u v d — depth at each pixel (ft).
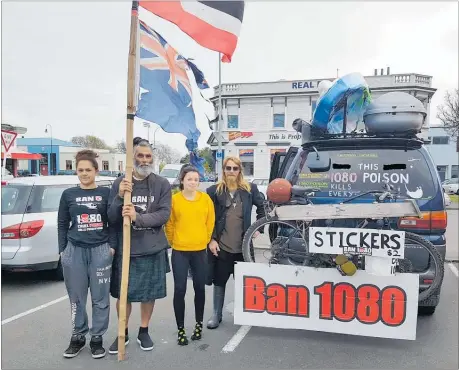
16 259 18.30
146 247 12.03
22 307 16.60
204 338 13.39
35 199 19.33
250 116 92.89
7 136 33.27
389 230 11.46
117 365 11.62
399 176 14.17
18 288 19.21
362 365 11.52
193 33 13.91
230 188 13.96
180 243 12.70
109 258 12.20
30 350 12.65
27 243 18.44
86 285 12.25
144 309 12.60
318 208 12.37
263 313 12.67
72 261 12.01
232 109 93.76
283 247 13.32
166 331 14.05
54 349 12.71
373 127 14.69
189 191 12.80
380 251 11.50
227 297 18.03
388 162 14.40
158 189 12.23
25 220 18.58
